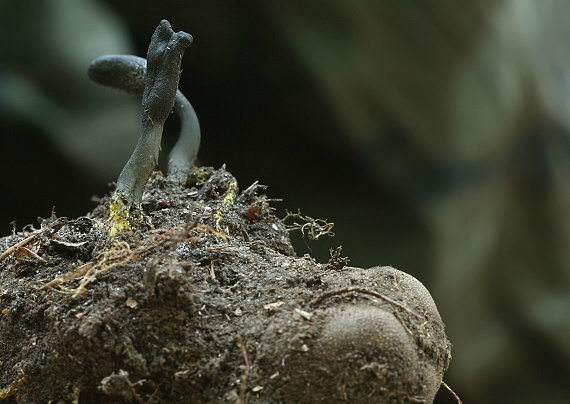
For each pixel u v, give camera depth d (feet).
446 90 3.49
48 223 1.88
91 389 1.76
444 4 3.34
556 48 3.85
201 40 3.38
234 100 3.53
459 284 3.71
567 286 3.83
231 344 1.75
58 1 3.31
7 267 1.82
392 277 1.77
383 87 3.43
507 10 3.50
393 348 1.73
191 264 1.78
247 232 1.87
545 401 3.77
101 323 1.75
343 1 3.28
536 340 3.79
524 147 3.70
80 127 3.32
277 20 3.32
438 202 3.63
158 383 1.75
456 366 3.77
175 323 1.76
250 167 3.62
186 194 1.89
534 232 3.79
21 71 3.24
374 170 3.59
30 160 3.32
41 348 1.77
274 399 1.73
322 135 3.53
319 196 3.65
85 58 3.31
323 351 1.73
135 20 3.50
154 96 1.81
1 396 1.78
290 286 1.77
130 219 1.82
